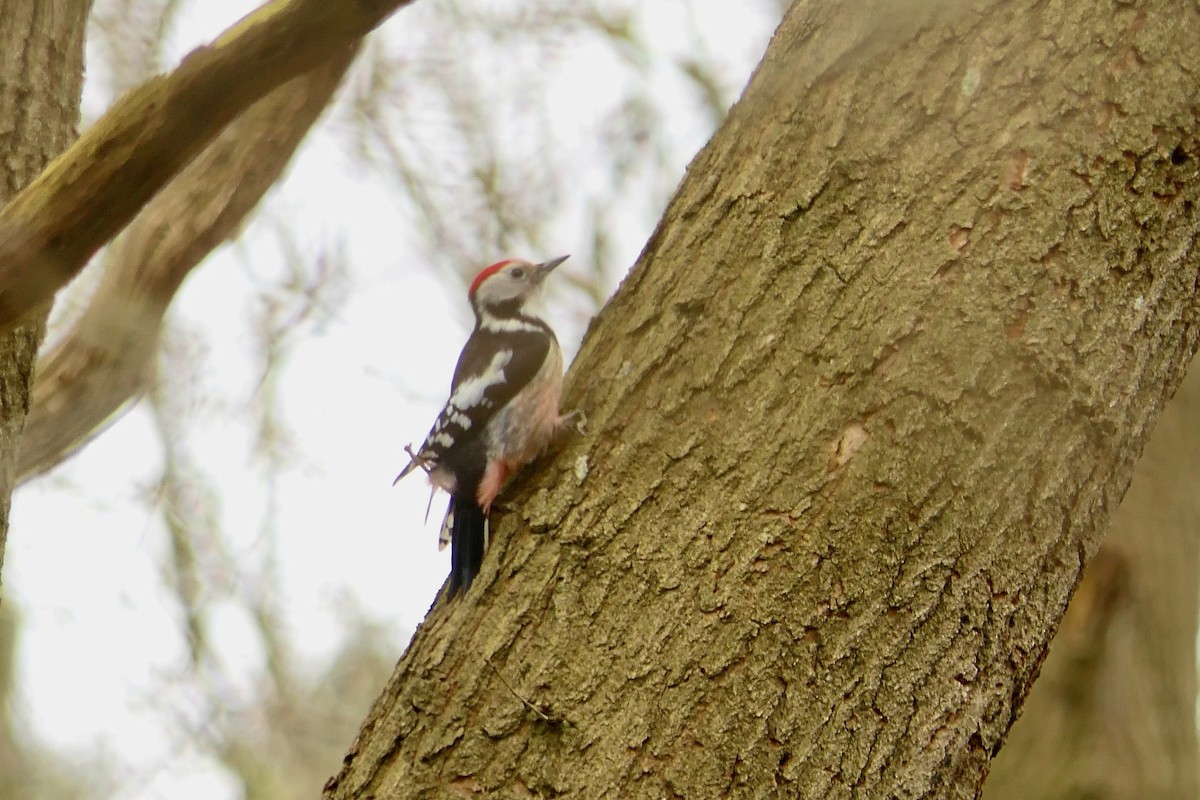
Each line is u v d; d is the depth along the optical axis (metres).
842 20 7.43
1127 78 6.84
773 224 7.20
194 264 10.71
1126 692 13.38
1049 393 6.64
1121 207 6.79
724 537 6.71
